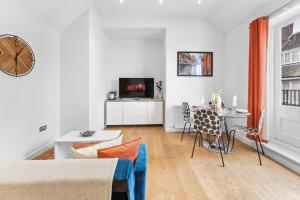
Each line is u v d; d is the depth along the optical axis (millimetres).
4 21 2240
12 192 747
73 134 2506
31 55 2707
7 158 2314
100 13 4078
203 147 3273
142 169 1188
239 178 2143
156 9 3891
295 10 2576
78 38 3494
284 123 2805
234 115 2746
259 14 3135
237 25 3848
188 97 4438
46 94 3125
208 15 4160
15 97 2434
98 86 4125
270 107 3018
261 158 2738
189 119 3725
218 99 3176
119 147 1159
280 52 2865
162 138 3879
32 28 2738
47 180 760
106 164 896
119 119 4918
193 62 4406
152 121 4965
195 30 4371
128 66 5395
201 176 2193
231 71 4109
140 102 4930
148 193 1838
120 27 4250
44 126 3076
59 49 3508
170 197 1774
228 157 2787
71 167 856
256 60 3018
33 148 2803
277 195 1803
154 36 5047
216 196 1791
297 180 2086
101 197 785
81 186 772
